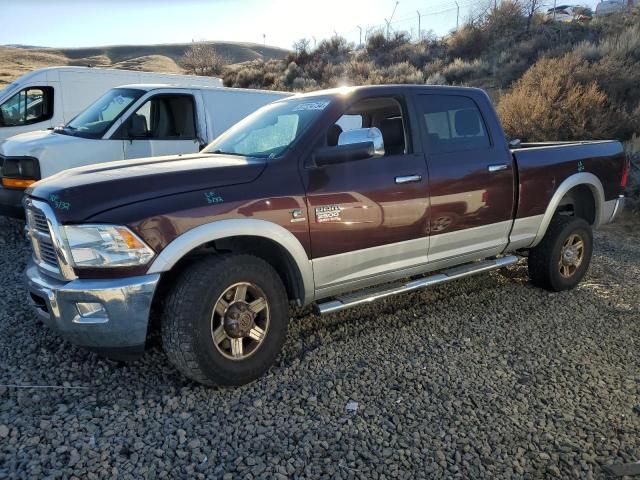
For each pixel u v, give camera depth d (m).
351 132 4.32
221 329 3.75
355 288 4.56
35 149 7.24
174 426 3.39
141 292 3.47
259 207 3.83
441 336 4.79
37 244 3.85
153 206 3.53
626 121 12.41
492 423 3.51
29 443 3.14
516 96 13.77
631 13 25.84
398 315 5.24
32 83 10.29
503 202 5.28
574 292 6.00
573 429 3.47
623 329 5.04
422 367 4.22
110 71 11.34
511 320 5.18
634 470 3.09
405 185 4.55
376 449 3.22
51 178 3.96
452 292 5.91
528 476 3.03
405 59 28.03
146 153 8.19
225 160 4.18
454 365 4.27
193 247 3.59
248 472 2.99
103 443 3.17
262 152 4.38
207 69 42.31
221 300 3.74
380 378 4.04
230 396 3.75
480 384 3.99
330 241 4.20
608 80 14.13
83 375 3.97
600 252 7.82
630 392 3.93
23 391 3.72
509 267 6.79
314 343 4.61
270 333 3.97
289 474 2.99
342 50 33.03
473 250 5.21
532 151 5.56
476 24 27.42
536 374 4.16
